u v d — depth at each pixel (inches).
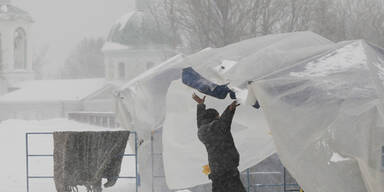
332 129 326.3
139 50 3535.9
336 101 334.0
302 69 362.3
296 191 478.6
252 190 502.9
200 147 471.8
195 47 2320.4
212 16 2215.8
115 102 748.6
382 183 308.0
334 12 2498.8
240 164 464.4
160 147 585.3
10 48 3897.6
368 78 343.3
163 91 603.2
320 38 505.4
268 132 465.4
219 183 380.2
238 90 393.7
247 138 467.5
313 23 2370.8
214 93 405.7
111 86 3646.7
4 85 3865.7
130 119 704.4
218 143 381.7
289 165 336.8
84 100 3688.5
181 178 473.7
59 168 553.0
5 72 3873.0
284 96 345.7
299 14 2320.4
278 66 416.5
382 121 314.2
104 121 1962.4
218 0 2190.0
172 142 477.7
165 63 724.0
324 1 2374.5
